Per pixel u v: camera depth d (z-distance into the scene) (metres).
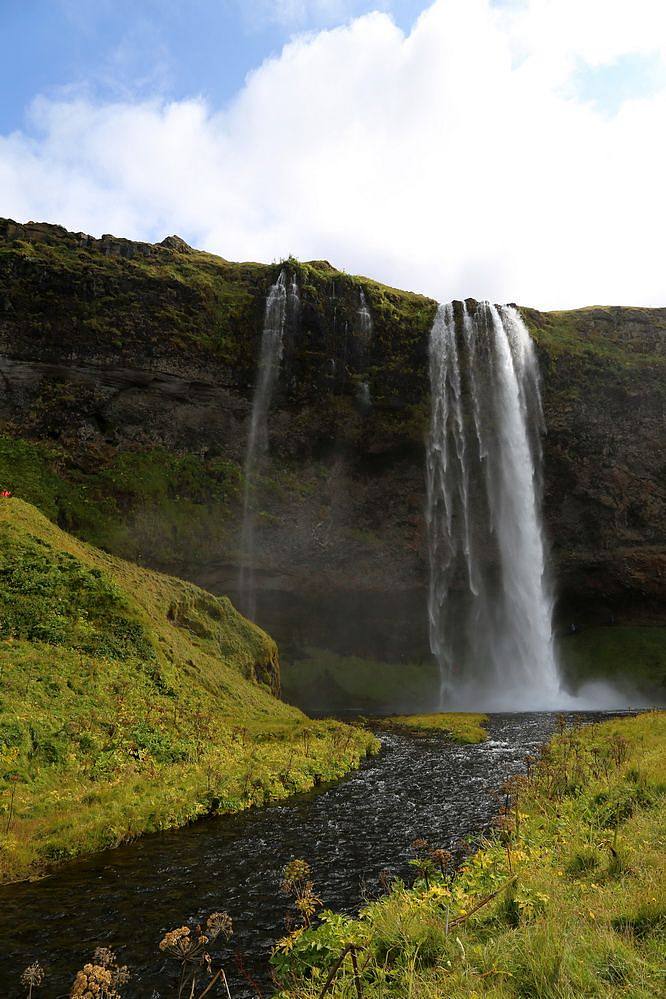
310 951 6.25
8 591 23.11
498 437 63.56
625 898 5.95
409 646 61.84
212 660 31.91
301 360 60.16
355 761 22.14
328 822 13.92
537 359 64.56
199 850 11.73
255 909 8.81
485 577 63.28
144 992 6.47
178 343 58.31
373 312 62.62
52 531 30.97
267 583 56.25
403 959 5.51
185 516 54.38
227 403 60.00
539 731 32.91
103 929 8.14
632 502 63.94
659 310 73.69
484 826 13.44
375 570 60.00
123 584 30.59
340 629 60.38
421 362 62.84
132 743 17.62
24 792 13.57
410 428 61.44
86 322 56.16
